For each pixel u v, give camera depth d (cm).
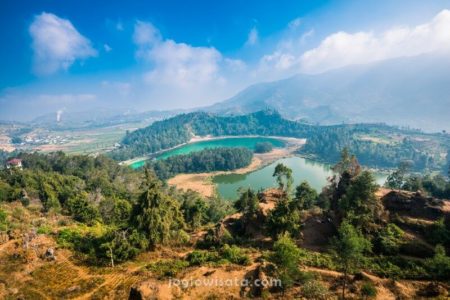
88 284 5144
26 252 5878
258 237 7094
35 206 10681
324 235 6644
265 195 9256
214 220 10612
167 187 17850
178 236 7200
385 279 4650
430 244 5559
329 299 4059
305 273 4422
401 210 6550
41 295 4819
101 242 6438
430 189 10831
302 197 8581
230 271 4862
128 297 4494
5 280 5091
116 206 10269
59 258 5981
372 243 5684
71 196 11656
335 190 8006
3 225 7412
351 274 4809
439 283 4334
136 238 6338
